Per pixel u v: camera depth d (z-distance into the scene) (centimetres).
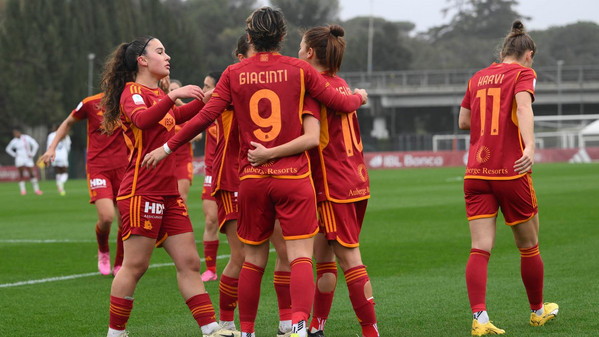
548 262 2811
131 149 1717
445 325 1884
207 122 1608
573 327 1809
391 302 2175
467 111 1938
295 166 1573
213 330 1716
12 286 2570
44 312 2142
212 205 2691
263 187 1580
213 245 2705
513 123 1817
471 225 1853
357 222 1742
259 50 1609
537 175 9688
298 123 1579
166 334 1870
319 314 1767
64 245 3744
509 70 1820
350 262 1666
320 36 1708
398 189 7694
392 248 3334
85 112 2762
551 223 4141
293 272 1571
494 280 2483
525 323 1878
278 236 1808
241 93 1590
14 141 8775
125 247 1711
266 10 1600
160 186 1694
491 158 1820
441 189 7581
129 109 1670
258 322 1989
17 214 5719
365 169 1728
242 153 1617
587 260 2836
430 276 2608
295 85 1571
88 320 2041
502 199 1828
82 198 7706
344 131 1677
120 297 1703
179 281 1741
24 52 17738
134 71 1775
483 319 1762
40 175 14812
